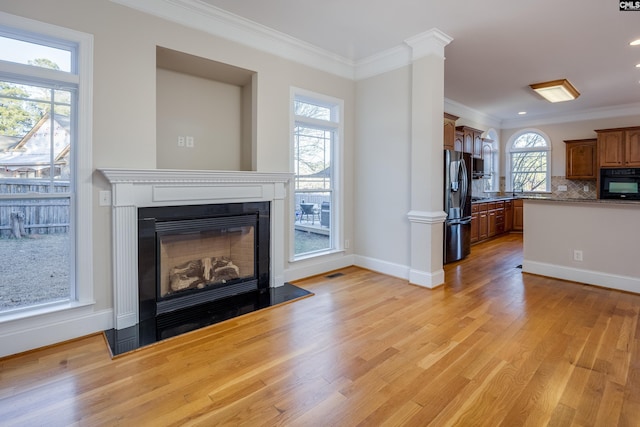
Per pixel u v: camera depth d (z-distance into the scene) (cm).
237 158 382
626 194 645
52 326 238
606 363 214
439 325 274
